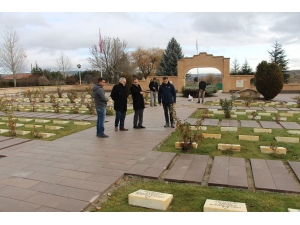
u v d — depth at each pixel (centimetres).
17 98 2162
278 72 1688
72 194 361
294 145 583
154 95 1458
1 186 393
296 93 2442
